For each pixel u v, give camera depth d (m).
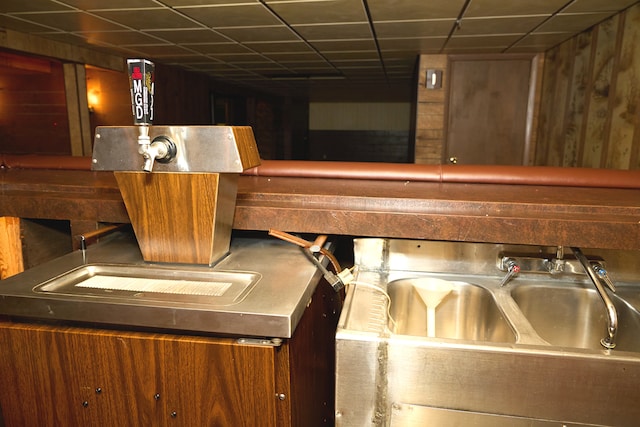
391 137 10.54
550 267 1.25
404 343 0.89
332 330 1.43
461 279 1.29
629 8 2.68
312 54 4.45
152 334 0.89
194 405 0.89
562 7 2.69
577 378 0.85
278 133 9.66
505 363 0.87
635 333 1.11
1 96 5.28
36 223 1.44
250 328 0.83
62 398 0.93
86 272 1.08
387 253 1.32
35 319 0.96
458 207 1.14
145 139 0.93
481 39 3.68
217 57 4.68
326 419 1.36
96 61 4.56
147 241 1.09
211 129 0.96
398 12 2.80
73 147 4.63
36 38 3.79
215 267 1.09
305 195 1.22
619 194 1.29
